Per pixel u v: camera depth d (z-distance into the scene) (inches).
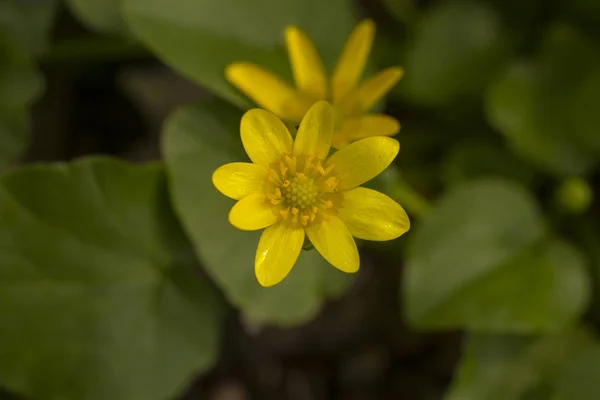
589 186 11.4
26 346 9.5
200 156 9.7
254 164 8.3
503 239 10.3
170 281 10.0
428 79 11.1
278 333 11.5
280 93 9.4
